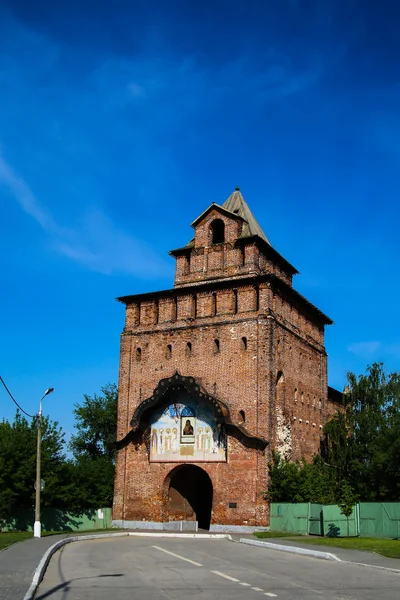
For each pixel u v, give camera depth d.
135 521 48.31
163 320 51.84
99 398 80.44
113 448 77.69
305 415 52.03
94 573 21.27
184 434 47.88
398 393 58.69
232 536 40.62
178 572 21.70
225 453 45.81
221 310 49.47
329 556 26.67
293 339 51.53
